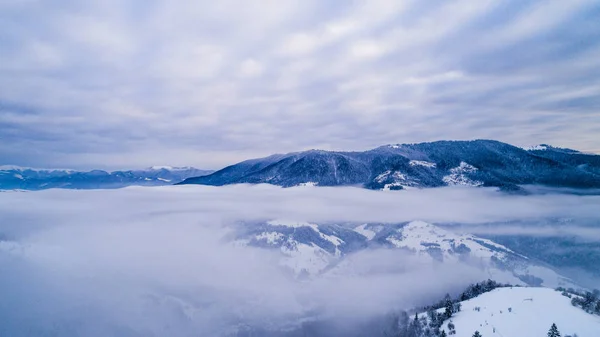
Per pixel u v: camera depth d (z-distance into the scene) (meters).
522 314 164.75
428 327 178.75
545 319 157.88
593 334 144.12
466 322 168.38
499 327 157.00
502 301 183.25
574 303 169.62
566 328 149.38
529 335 148.50
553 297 180.62
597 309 162.62
